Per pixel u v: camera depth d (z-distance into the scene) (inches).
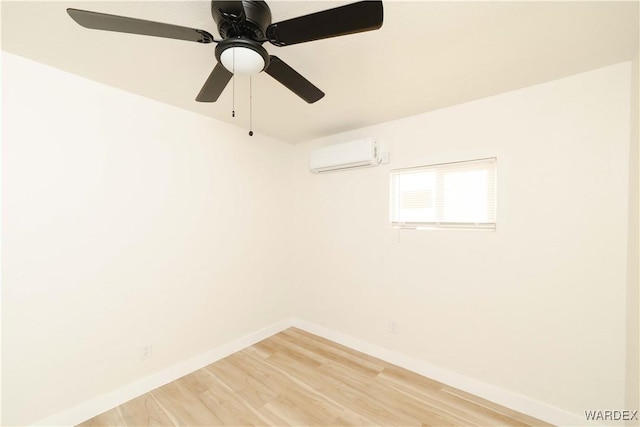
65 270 66.8
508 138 76.0
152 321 81.9
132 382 77.5
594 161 64.9
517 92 74.9
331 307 115.5
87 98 70.3
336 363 96.4
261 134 115.2
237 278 105.7
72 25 50.5
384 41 54.4
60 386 65.8
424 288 90.2
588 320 65.2
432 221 90.3
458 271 83.7
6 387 59.3
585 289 65.6
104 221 73.0
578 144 66.8
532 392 71.5
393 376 88.7
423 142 91.4
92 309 70.8
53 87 65.2
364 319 104.9
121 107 76.2
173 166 87.2
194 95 79.7
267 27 41.3
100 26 39.4
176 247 87.7
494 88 74.3
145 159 80.9
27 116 61.9
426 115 90.9
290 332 122.5
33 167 62.6
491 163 80.5
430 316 88.7
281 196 124.4
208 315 96.0
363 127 106.3
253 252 111.8
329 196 116.7
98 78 70.2
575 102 67.2
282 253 124.9
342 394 79.4
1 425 58.7
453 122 85.4
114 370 74.3
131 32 40.9
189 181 91.3
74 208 68.2
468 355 81.4
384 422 68.8
